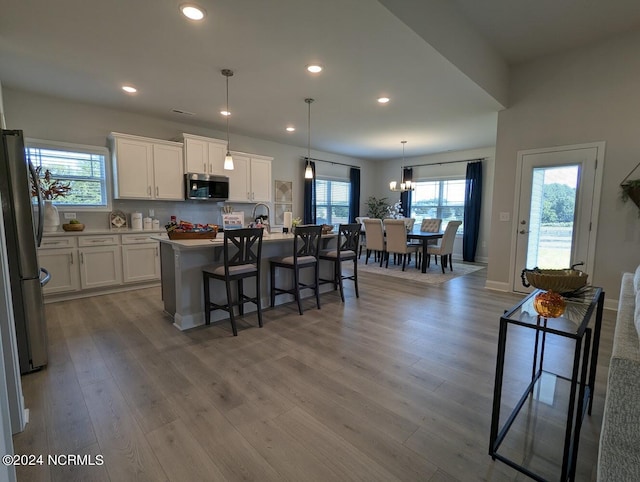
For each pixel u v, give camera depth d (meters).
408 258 6.93
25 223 2.15
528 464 1.44
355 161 8.69
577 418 1.33
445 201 8.03
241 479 1.35
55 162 4.16
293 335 2.90
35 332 2.21
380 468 1.41
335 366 2.32
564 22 3.30
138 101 4.20
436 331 3.01
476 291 4.55
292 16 2.36
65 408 1.82
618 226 3.67
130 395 1.95
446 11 2.92
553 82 4.00
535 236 4.28
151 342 2.72
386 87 3.66
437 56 2.93
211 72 3.31
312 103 4.24
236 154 5.57
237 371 2.25
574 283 1.54
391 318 3.37
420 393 1.99
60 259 3.79
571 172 3.95
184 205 5.32
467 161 7.52
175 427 1.67
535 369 2.16
